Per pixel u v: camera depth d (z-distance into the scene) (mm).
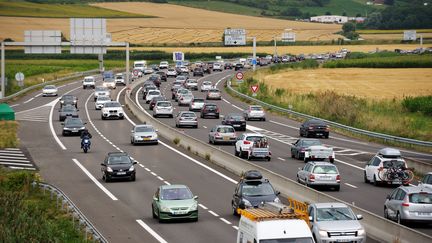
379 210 64062
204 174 87188
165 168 91688
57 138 121562
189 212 60562
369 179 79688
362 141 117688
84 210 66875
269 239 38188
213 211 65500
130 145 113188
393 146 111750
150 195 74375
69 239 53344
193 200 61500
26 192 74125
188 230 57531
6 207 61000
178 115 132750
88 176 86688
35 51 189625
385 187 77500
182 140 111750
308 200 64750
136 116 151000
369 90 197000
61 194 65812
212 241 53219
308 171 74438
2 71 185750
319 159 93125
